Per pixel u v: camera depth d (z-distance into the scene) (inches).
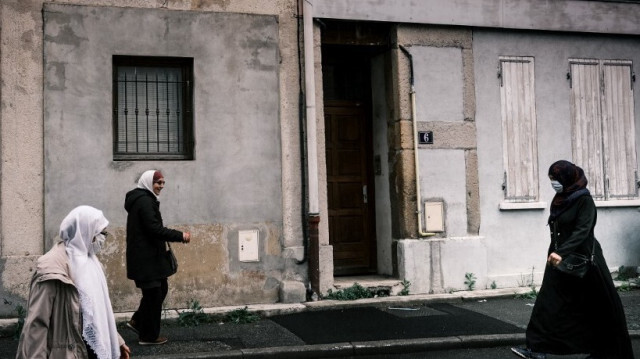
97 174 339.0
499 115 411.2
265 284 361.1
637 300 372.8
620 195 432.5
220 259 354.9
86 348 169.3
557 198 251.3
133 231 278.7
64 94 335.9
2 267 322.3
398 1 387.5
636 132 438.3
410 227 390.0
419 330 304.3
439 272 390.0
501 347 288.0
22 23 330.6
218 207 355.9
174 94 359.6
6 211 325.7
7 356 269.3
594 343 239.3
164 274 280.8
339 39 389.4
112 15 344.2
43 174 332.2
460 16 399.2
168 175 349.4
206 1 358.0
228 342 287.6
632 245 432.1
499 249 407.5
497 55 412.2
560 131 422.6
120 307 339.3
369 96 422.0
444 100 399.2
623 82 437.1
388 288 380.8
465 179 401.4
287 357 271.0
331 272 372.8
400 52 392.5
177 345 282.2
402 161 390.3
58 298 166.9
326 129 413.1
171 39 352.5
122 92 352.2
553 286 243.9
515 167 413.1
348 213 415.8
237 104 361.1
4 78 327.6
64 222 173.9
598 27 427.2
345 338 291.4
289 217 367.2
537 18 414.6
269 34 367.2
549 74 422.3
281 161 367.2
